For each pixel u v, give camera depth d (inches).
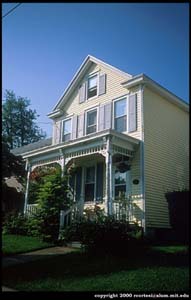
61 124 736.3
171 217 493.0
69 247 427.2
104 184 596.4
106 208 463.8
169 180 585.0
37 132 1809.8
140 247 396.8
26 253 380.2
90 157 612.4
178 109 666.8
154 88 593.6
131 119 575.2
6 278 258.5
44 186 527.5
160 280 246.5
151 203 528.7
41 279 255.1
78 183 647.1
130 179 544.1
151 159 553.6
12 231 562.9
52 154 611.8
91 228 390.9
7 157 611.8
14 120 1734.7
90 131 658.2
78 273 273.6
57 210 491.2
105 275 264.7
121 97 607.8
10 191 793.6
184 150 652.7
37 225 489.7
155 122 586.6
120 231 393.1
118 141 515.5
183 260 326.6
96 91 673.6
